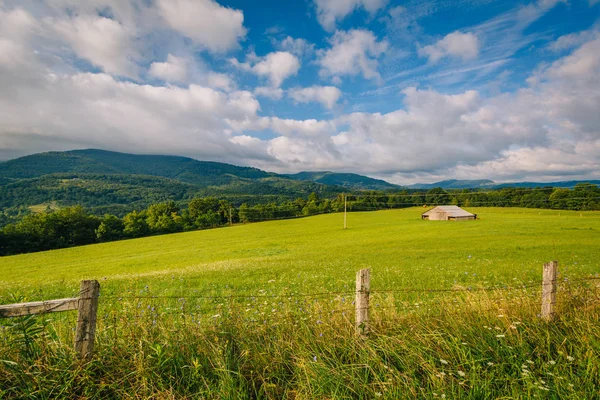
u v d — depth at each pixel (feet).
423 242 149.79
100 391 12.50
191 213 420.77
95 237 330.34
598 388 12.20
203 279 65.10
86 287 13.64
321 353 14.73
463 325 16.93
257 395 12.80
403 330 16.62
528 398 11.48
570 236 147.95
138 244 245.04
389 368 13.37
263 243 195.72
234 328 16.81
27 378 12.62
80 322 13.56
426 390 12.43
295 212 468.34
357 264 86.22
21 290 56.80
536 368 13.75
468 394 11.98
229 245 196.44
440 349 14.83
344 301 22.45
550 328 16.87
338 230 257.14
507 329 15.90
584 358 13.76
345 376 13.11
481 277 56.29
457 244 135.03
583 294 21.70
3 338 13.87
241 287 55.42
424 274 62.28
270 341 15.87
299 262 96.07
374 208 504.02
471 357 13.78
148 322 16.79
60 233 313.53
